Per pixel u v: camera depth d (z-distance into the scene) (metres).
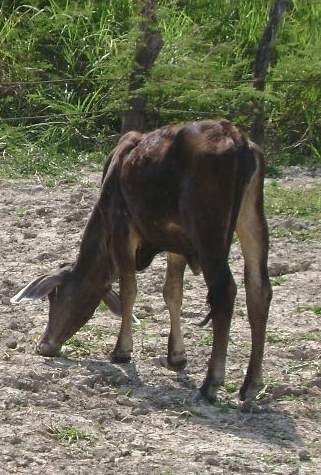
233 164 13.16
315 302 18.23
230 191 13.20
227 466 11.80
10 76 31.39
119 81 29.20
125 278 14.83
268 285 13.75
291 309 17.80
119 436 12.45
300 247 21.58
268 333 16.50
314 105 31.66
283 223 23.03
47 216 23.22
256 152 13.55
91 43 32.19
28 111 30.97
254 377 13.84
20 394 13.35
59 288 15.35
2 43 32.03
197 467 11.72
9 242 21.12
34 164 27.52
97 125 30.77
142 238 14.79
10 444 11.99
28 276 18.78
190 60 30.00
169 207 13.74
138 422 12.94
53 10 32.91
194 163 13.32
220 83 28.94
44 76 31.69
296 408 13.73
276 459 12.08
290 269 20.19
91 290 15.34
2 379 13.81
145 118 29.59
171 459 11.91
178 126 13.96
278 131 31.58
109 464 11.67
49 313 15.39
